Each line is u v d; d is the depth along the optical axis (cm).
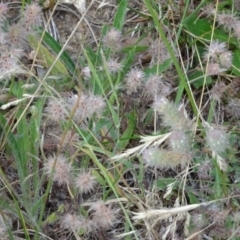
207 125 24
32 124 26
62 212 26
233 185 26
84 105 24
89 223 24
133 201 25
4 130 26
